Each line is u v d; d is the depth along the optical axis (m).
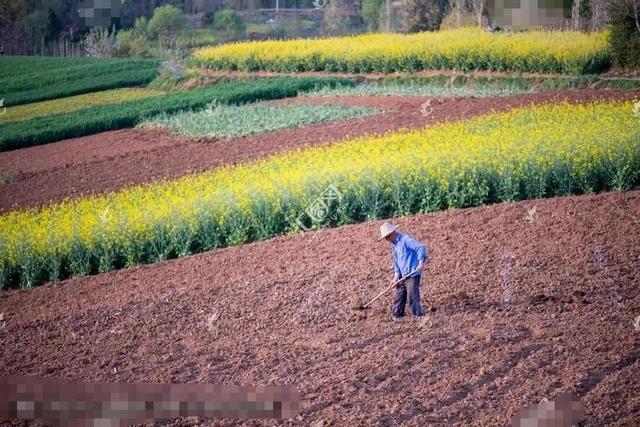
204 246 23.77
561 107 30.81
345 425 12.45
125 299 19.77
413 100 38.19
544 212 22.06
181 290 19.80
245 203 23.91
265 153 31.50
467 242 20.56
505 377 13.49
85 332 17.75
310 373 14.31
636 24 38.72
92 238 23.52
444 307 16.77
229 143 34.22
